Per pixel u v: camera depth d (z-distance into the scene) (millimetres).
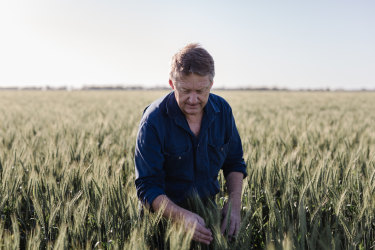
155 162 1768
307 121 6746
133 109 12984
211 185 2004
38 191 2521
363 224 2115
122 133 5555
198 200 1861
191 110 1606
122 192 2186
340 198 2156
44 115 9766
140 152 1778
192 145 1815
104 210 1990
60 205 2215
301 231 1740
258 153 3816
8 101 20844
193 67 1475
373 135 5152
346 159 3570
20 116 9727
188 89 1531
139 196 1807
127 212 2072
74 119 7930
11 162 3088
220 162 1948
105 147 4289
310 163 3250
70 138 4914
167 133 1770
